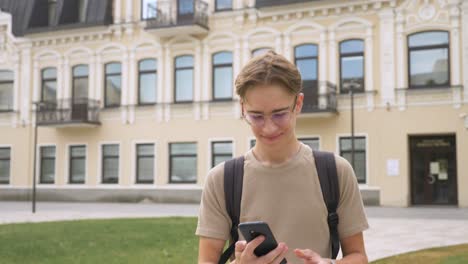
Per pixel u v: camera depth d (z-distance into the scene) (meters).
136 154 27.98
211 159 26.59
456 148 22.28
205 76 26.84
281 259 2.11
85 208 22.88
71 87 29.62
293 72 2.22
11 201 29.72
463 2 22.33
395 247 10.40
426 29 22.92
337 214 2.40
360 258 2.37
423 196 23.12
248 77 2.18
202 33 26.91
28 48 30.55
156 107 27.67
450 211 19.72
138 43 28.19
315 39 24.78
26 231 12.28
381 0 23.50
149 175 27.78
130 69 28.33
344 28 24.27
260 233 2.08
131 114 28.12
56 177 29.38
